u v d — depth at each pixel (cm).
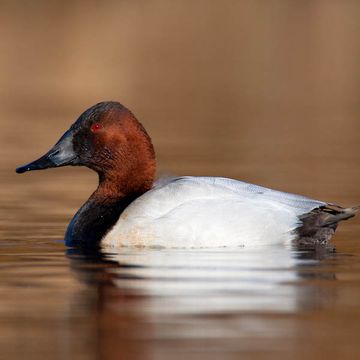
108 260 1102
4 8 4612
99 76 3678
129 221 1191
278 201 1190
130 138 1263
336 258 1109
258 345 768
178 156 2147
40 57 3944
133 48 4141
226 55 4128
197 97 3259
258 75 3750
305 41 4325
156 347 766
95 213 1240
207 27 4541
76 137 1273
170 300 903
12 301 909
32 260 1112
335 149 2275
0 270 1056
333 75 3750
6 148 2261
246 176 1877
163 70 3838
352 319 841
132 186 1262
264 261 1081
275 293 928
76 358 747
